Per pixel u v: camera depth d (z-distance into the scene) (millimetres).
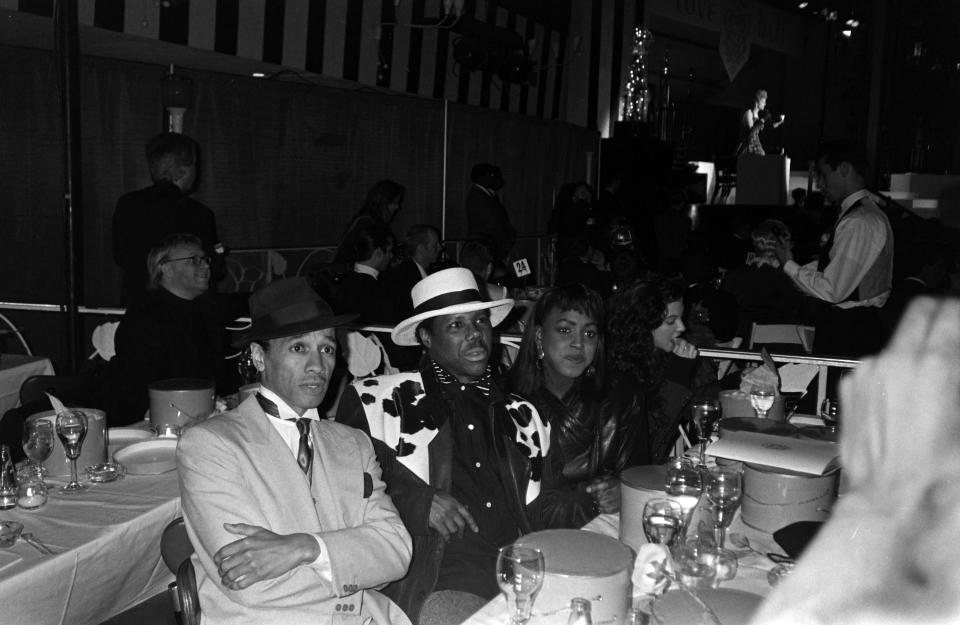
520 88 11852
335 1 8219
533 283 11289
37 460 2666
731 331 5074
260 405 2227
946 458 561
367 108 8492
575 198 10680
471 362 2699
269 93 7535
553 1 12367
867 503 594
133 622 3131
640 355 3232
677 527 1911
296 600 2027
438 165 9508
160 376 3699
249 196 7508
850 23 20688
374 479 2332
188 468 2100
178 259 3779
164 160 5016
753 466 2373
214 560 1976
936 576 556
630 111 15172
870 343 4492
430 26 9016
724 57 18641
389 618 2242
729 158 17922
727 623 1574
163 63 7887
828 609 588
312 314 2188
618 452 2930
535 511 2686
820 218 13625
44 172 6242
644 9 15516
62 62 4141
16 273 6230
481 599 2398
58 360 6359
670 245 13273
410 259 5922
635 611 1700
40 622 2137
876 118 21109
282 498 2115
